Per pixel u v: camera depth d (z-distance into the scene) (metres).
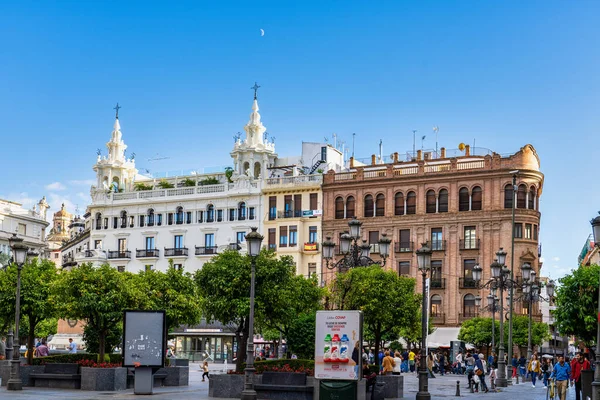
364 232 97.50
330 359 29.72
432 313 92.56
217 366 83.38
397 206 96.75
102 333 43.25
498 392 46.34
